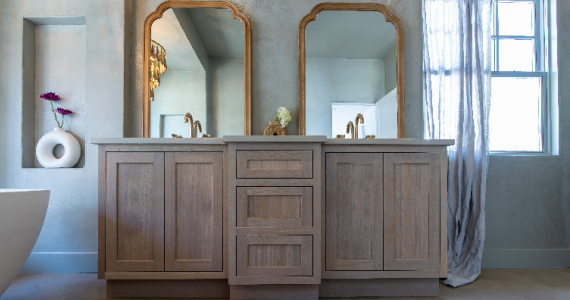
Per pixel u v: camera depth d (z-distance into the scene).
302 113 2.36
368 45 2.41
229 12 2.39
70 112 2.38
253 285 1.78
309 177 1.74
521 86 2.63
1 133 2.29
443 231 1.81
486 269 2.41
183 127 2.34
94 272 2.26
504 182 2.49
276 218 1.73
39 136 2.41
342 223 1.81
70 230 2.27
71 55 2.43
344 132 2.37
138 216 1.79
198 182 1.81
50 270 2.26
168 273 1.79
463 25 2.39
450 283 2.05
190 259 1.80
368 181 1.82
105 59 2.29
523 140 2.61
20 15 2.31
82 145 2.41
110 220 1.79
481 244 2.25
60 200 2.27
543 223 2.48
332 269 1.80
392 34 2.42
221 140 1.78
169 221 1.79
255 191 1.73
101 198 1.79
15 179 2.28
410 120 2.44
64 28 2.44
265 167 1.75
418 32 2.46
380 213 1.81
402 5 2.46
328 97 2.38
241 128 2.35
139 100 2.37
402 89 2.40
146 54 2.35
